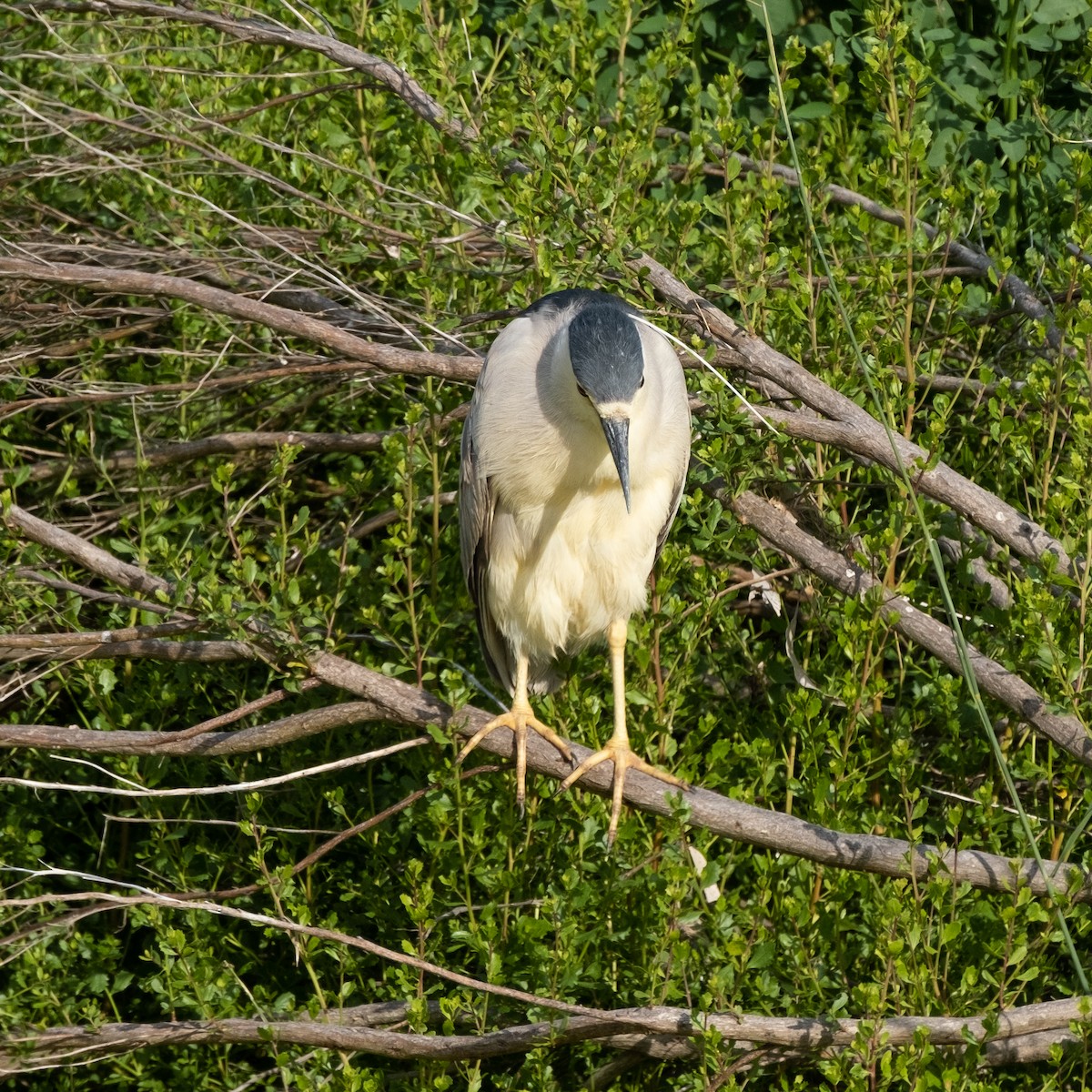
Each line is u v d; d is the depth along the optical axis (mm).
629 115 9188
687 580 8242
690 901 6789
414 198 8836
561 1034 6301
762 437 7445
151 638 7172
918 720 7555
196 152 9578
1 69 9578
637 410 7129
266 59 10406
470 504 7871
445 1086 6469
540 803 7398
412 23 9320
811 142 9789
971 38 10039
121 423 9312
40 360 9555
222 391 9188
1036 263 8938
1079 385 7520
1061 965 7172
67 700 9422
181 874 7605
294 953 7852
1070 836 6594
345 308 8945
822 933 6523
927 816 7742
